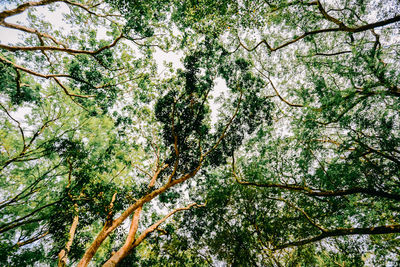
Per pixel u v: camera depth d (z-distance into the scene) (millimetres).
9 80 9195
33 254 9641
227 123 12984
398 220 10344
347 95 8102
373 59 7875
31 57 11453
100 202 9297
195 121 11531
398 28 8875
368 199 10398
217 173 15070
